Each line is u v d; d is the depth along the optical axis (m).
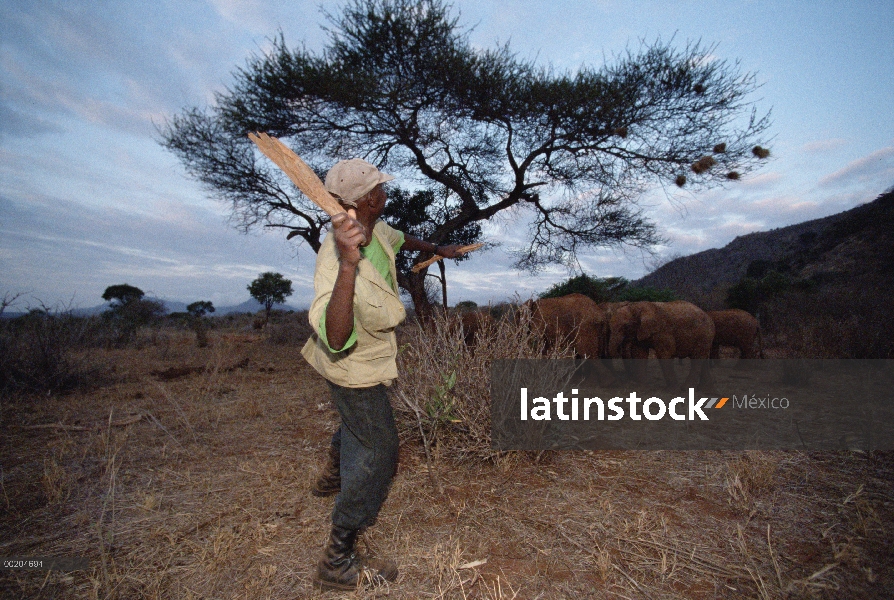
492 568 2.19
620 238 11.05
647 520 2.61
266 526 2.52
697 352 5.95
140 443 3.95
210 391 5.96
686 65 9.00
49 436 4.15
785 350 8.62
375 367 1.93
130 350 10.59
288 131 9.94
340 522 1.98
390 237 2.45
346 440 2.08
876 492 2.89
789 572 2.13
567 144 10.24
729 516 2.66
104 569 2.02
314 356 2.04
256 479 3.18
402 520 2.64
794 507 2.75
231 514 2.69
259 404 5.35
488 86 9.07
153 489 3.03
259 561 2.23
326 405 5.24
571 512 2.71
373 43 9.36
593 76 9.48
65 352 6.29
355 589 2.02
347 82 8.79
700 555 2.28
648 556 2.28
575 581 2.10
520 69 9.59
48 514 2.68
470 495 2.94
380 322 1.81
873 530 2.45
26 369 5.82
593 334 6.31
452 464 3.42
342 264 1.61
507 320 3.91
